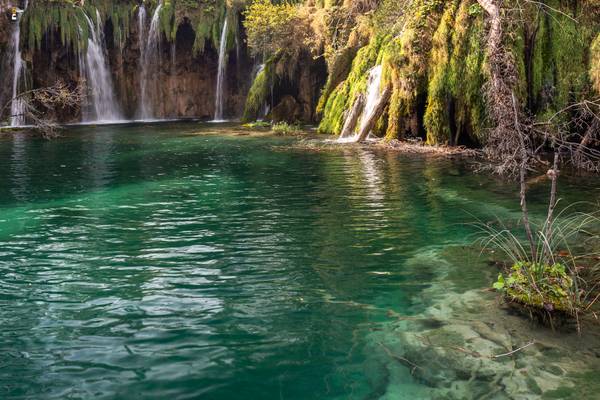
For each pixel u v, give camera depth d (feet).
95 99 122.31
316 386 13.39
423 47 62.64
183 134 89.35
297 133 86.94
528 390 13.02
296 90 109.91
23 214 32.78
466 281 20.71
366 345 15.56
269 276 21.48
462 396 12.84
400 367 14.26
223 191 40.19
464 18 57.00
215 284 20.59
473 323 16.92
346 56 90.33
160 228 29.22
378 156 58.13
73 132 94.53
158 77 133.80
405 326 16.81
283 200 36.60
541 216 30.81
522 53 52.85
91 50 119.75
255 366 14.40
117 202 36.42
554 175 19.65
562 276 19.08
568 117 51.01
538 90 53.36
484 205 33.94
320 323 17.10
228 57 131.13
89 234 28.02
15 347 15.44
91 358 14.83
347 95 83.56
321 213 32.50
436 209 33.09
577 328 16.40
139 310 18.15
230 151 65.26
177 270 22.24
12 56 106.83
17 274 21.81
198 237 27.32
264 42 105.91
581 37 52.03
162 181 44.96
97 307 18.40
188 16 128.16
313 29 98.68
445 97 59.98
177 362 14.62
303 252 24.64
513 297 18.66
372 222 30.12
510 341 15.62
